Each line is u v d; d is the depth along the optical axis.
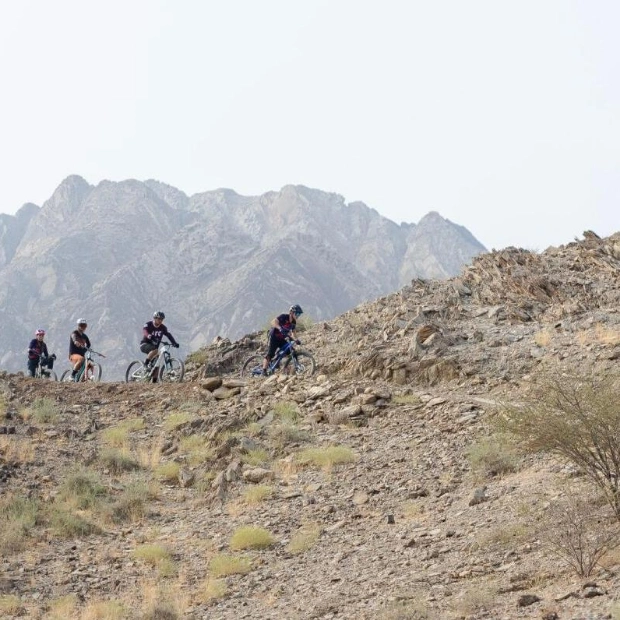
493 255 31.64
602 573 9.14
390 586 10.71
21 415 21.78
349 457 17.95
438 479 15.82
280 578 12.21
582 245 31.50
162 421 21.86
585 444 11.23
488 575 10.25
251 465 18.09
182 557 13.70
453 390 21.34
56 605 11.59
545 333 23.27
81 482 16.86
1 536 14.28
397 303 29.50
